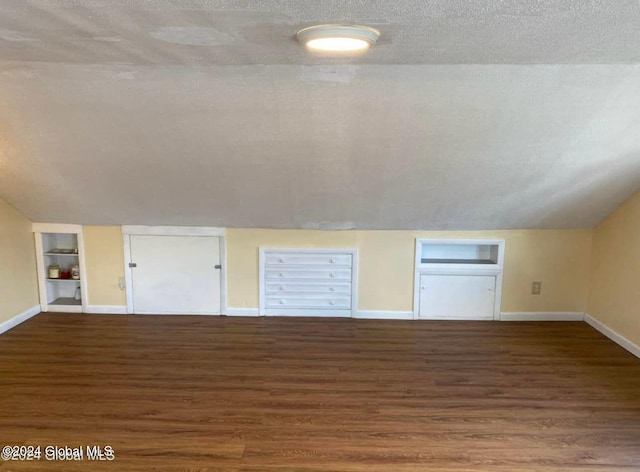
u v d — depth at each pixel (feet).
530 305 13.14
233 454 7.21
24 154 9.26
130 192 10.90
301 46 5.51
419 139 8.44
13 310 12.34
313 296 13.28
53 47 5.64
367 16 4.52
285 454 7.23
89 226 13.04
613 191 10.55
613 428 7.94
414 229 12.77
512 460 7.12
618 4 4.15
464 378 9.75
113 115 7.89
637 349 10.77
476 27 4.82
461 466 6.98
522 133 8.23
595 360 10.62
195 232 12.94
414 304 13.19
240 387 9.30
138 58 6.11
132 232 12.98
